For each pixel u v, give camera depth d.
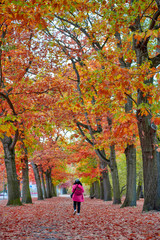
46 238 5.76
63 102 10.14
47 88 12.34
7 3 4.80
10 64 11.85
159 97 5.04
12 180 16.36
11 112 10.62
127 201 14.02
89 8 9.80
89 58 10.77
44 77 12.76
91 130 15.52
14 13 5.08
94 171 26.44
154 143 9.30
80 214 11.14
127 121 4.95
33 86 11.89
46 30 13.88
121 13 9.04
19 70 11.48
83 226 7.52
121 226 7.06
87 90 8.33
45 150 25.83
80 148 22.91
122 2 9.20
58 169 40.03
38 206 16.20
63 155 25.67
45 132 14.95
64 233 6.40
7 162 16.50
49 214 11.22
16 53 11.58
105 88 5.73
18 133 13.55
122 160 34.19
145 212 9.25
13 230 6.92
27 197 20.81
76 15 12.25
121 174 34.28
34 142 15.08
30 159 26.62
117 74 4.98
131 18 8.52
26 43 12.02
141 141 9.52
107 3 9.87
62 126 15.30
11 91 13.09
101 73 7.67
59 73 13.61
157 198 9.25
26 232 6.61
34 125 13.95
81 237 5.78
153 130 9.23
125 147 15.66
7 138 16.59
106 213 11.00
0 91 9.84
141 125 9.29
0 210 13.08
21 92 11.52
